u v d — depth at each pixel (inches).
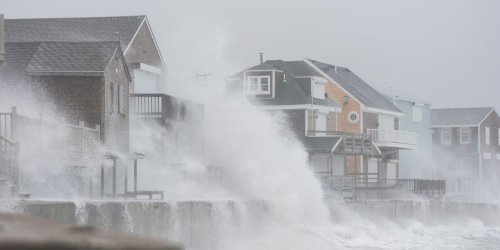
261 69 7509.8
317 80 7672.2
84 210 2245.3
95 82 3481.8
